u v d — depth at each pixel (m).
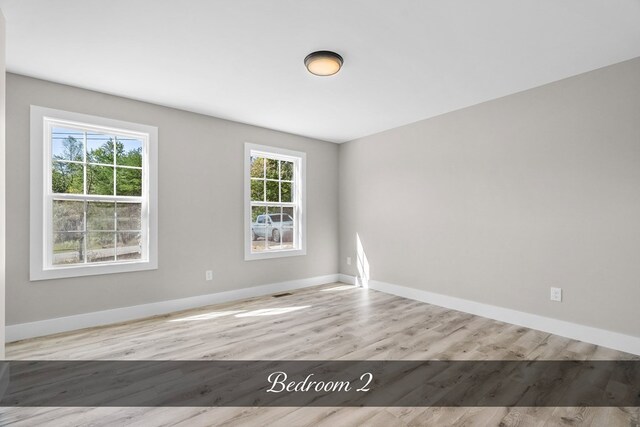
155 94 3.31
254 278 4.39
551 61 2.64
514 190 3.29
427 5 1.95
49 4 1.91
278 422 1.72
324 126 4.46
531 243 3.17
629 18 2.07
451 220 3.85
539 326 3.10
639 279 2.55
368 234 4.90
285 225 4.86
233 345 2.73
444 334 3.00
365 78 2.96
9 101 2.78
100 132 3.31
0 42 1.95
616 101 2.67
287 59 2.61
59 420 1.73
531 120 3.18
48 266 2.98
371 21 2.11
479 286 3.57
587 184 2.82
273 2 1.91
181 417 1.76
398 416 1.78
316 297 4.34
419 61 2.65
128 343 2.76
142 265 3.46
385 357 2.51
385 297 4.35
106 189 3.34
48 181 3.00
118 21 2.09
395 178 4.52
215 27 2.16
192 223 3.83
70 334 2.95
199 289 3.89
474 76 2.92
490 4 1.94
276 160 4.77
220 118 4.09
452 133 3.85
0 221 2.01
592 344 2.76
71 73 2.83
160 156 3.61
